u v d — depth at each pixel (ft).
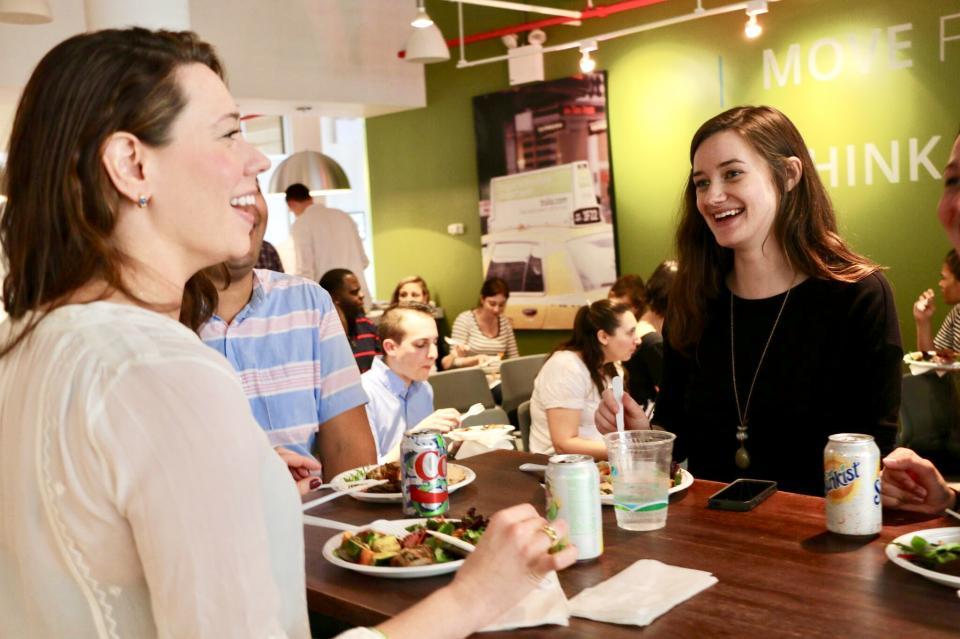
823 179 20.20
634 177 23.27
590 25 23.53
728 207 6.98
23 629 3.28
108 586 3.00
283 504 3.36
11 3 14.10
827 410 6.84
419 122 27.96
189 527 2.79
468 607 3.46
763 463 7.06
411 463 5.68
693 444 7.52
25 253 3.29
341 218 25.26
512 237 25.89
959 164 4.93
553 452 11.98
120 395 2.88
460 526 5.17
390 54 23.25
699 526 5.27
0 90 18.13
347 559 4.93
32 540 3.05
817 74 20.04
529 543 3.51
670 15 22.15
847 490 4.88
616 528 5.36
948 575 4.08
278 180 25.96
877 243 19.60
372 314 25.07
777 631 3.82
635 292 18.08
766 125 7.01
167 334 3.13
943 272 16.39
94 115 3.21
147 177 3.30
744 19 20.97
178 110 3.31
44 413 2.97
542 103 24.73
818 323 6.88
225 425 2.92
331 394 8.05
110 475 2.83
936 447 11.89
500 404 18.13
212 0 20.39
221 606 2.82
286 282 8.02
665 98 22.48
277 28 21.33
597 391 11.80
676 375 7.73
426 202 28.14
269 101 21.74
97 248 3.21
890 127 19.15
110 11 13.37
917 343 17.92
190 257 3.45
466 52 26.32
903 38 18.79
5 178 3.35
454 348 21.56
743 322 7.20
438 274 28.17
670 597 4.17
